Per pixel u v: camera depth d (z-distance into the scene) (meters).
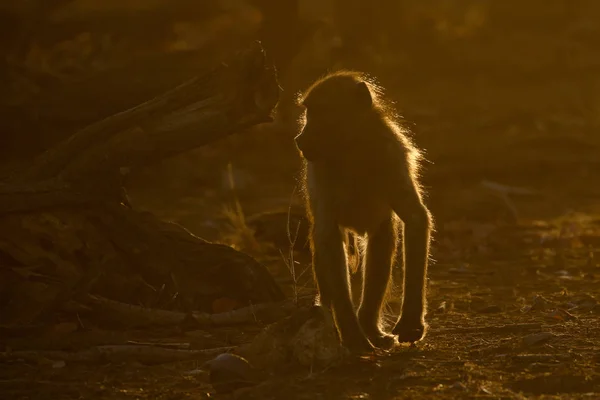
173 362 9.42
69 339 9.92
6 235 11.07
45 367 9.28
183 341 10.21
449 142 27.84
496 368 8.72
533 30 52.88
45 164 11.51
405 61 40.31
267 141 28.25
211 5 28.33
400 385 8.23
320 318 8.85
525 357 8.95
